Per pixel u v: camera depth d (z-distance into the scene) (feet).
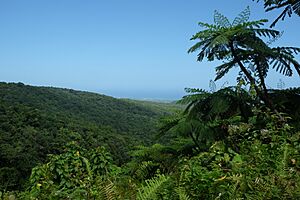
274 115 14.11
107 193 8.76
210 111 14.33
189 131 15.06
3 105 172.24
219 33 13.67
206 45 13.97
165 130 16.51
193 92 14.85
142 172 15.56
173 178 9.50
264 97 14.93
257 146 12.01
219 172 9.86
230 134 14.15
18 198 11.28
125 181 12.11
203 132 14.89
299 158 10.68
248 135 14.24
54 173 18.25
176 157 16.55
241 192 8.50
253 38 14.02
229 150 11.98
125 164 18.30
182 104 14.71
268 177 8.88
